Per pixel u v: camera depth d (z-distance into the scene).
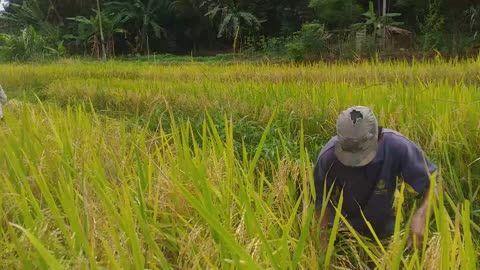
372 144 2.98
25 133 3.88
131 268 2.43
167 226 2.97
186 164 3.31
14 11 37.94
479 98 5.87
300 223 3.23
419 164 3.10
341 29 22.34
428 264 2.26
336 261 3.21
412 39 20.53
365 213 3.31
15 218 3.03
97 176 3.01
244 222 2.58
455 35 19.12
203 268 2.51
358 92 6.87
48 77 15.58
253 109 7.27
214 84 9.75
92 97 9.85
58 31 31.67
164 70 15.32
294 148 5.32
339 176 3.18
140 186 3.02
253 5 28.36
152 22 30.89
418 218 3.07
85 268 2.23
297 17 27.84
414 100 5.91
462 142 4.63
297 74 11.92
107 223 2.64
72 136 4.29
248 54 24.08
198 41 32.38
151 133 6.52
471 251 1.94
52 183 3.45
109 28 29.17
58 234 2.85
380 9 24.59
